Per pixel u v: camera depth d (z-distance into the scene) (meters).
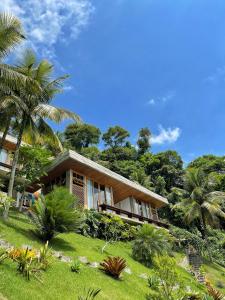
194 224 44.78
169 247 20.73
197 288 18.61
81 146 66.25
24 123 18.08
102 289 11.12
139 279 14.56
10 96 17.14
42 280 9.81
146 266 17.95
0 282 8.43
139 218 27.38
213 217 34.66
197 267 26.53
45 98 18.95
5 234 12.77
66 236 17.19
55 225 14.51
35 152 19.94
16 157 17.19
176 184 59.88
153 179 59.75
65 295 9.45
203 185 36.84
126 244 21.59
